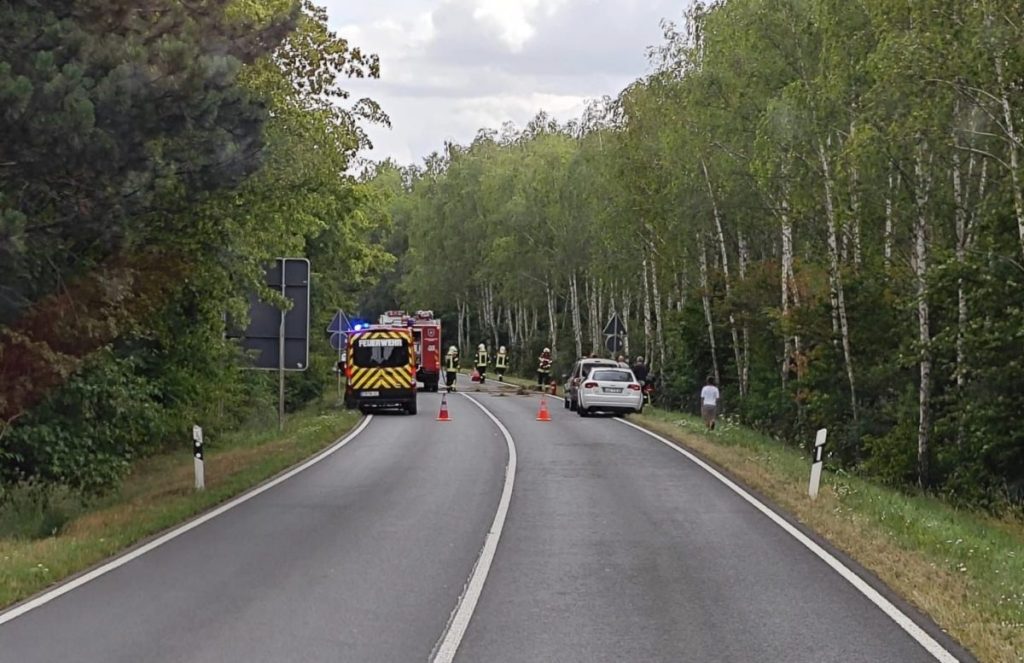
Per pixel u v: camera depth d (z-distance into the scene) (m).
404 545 13.13
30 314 16.66
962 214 27.62
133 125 13.73
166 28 15.25
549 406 43.62
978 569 11.52
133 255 19.09
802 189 31.41
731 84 34.91
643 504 16.94
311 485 19.20
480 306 98.25
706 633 9.00
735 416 41.34
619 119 49.94
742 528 14.62
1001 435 24.50
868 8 24.72
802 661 8.17
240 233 23.06
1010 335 23.62
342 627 9.08
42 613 9.55
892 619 9.48
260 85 20.98
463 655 8.25
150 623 9.19
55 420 19.38
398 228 108.06
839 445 32.16
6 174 13.82
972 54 22.16
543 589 10.68
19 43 13.55
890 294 31.72
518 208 71.75
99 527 14.16
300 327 30.95
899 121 24.17
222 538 13.59
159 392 24.66
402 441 28.19
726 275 40.78
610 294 64.94
